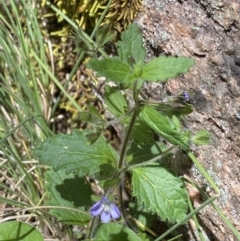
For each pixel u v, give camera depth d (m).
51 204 0.20
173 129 0.16
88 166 0.18
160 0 0.20
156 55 0.20
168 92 0.20
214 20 0.18
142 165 0.18
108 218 0.16
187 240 0.20
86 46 0.17
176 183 0.18
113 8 0.21
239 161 0.18
